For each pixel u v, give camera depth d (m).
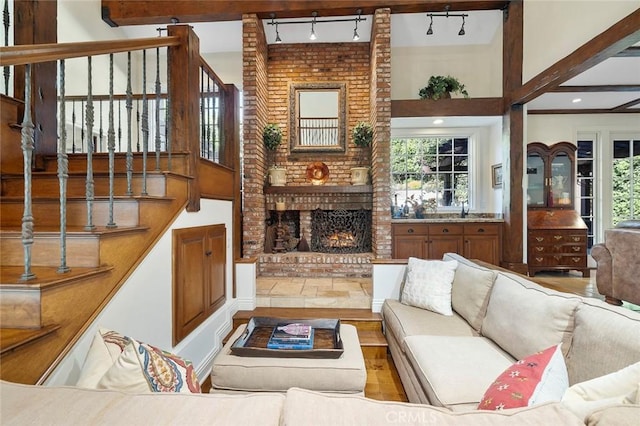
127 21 4.40
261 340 2.04
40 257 1.46
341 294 3.53
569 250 4.57
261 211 4.55
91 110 1.51
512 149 4.39
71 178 2.02
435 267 2.68
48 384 1.18
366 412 0.66
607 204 5.45
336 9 4.15
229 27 4.77
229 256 3.15
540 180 5.00
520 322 1.68
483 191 5.32
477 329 2.14
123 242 1.61
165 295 2.00
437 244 4.64
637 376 0.83
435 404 1.44
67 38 3.96
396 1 4.11
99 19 4.39
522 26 4.23
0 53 1.08
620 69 3.87
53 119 2.31
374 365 2.62
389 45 4.17
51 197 1.77
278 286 3.87
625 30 2.55
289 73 5.14
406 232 4.67
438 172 5.48
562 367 1.04
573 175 4.98
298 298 3.45
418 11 4.27
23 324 1.16
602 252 3.42
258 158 4.38
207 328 2.54
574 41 3.16
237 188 3.34
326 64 5.12
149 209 1.81
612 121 5.39
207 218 2.62
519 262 4.39
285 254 4.48
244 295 3.31
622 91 4.41
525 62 4.17
